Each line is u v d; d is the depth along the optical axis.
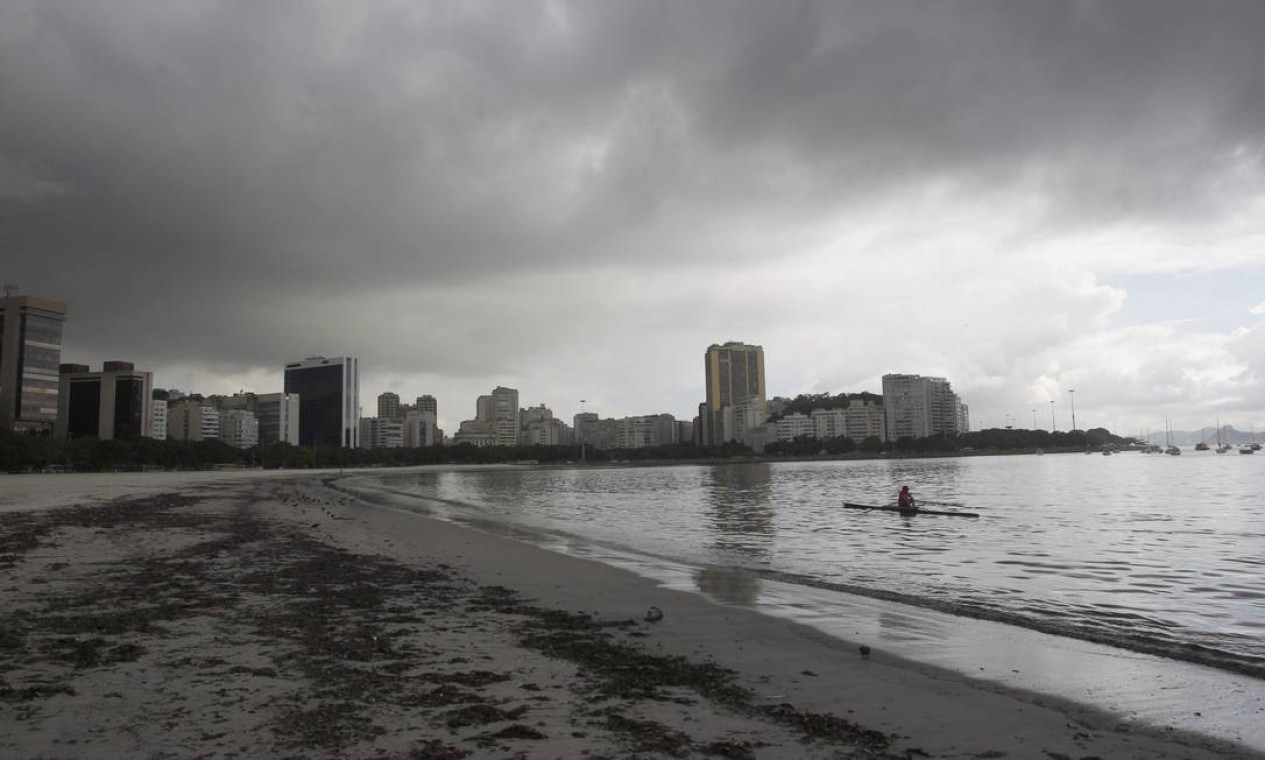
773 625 12.62
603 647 10.65
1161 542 26.72
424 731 6.80
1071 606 15.14
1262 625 13.41
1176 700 8.77
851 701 8.41
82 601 13.12
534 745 6.54
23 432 126.38
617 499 58.25
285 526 30.67
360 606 13.31
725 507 46.62
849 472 122.69
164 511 37.53
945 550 24.59
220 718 7.02
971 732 7.46
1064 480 82.69
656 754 6.42
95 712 7.14
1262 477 86.81
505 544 25.25
